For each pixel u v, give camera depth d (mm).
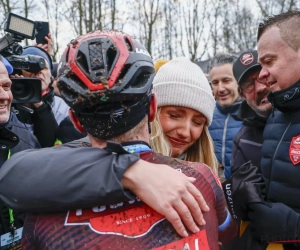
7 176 918
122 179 846
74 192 829
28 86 1932
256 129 1988
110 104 850
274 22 1547
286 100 1510
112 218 831
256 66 1949
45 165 887
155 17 14859
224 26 18266
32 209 864
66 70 882
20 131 1789
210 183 959
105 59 847
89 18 10328
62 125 2281
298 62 1477
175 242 829
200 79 1514
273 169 1563
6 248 1465
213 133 3123
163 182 840
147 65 891
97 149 906
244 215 1618
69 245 813
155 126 1466
